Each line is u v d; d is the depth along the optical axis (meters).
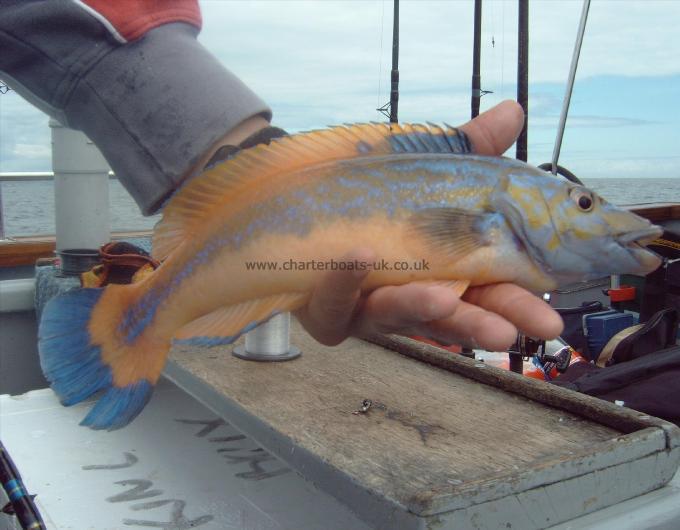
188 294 0.39
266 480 0.55
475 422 0.53
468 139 0.40
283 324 0.66
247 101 0.43
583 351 1.14
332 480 0.46
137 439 0.62
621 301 1.27
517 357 0.85
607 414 0.52
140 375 0.40
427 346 0.67
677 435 0.48
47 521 0.49
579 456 0.44
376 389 0.60
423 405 0.56
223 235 0.39
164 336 0.40
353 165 0.38
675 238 1.05
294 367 0.65
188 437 0.63
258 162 0.38
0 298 1.04
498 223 0.38
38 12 0.43
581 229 0.39
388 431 0.51
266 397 0.57
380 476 0.44
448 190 0.38
